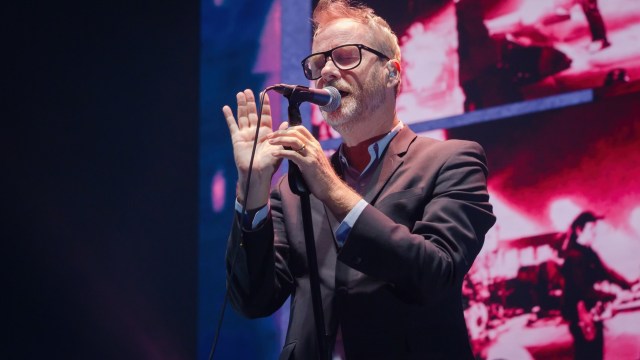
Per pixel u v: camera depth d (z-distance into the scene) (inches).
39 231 174.6
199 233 158.1
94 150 174.9
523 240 125.8
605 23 126.4
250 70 161.0
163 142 169.8
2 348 170.7
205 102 164.7
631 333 115.0
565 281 121.2
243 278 74.8
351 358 70.8
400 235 67.8
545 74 129.9
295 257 78.7
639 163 119.6
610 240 119.2
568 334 119.2
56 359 167.8
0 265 174.2
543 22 131.7
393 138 81.7
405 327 71.1
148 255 166.2
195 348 157.5
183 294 161.2
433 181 76.2
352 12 85.4
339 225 71.9
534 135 128.8
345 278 73.6
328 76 80.1
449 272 69.6
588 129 124.5
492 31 135.9
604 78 124.9
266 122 74.4
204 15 169.3
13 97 181.3
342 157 85.0
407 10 144.6
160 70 173.2
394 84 83.7
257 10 163.5
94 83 177.6
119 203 170.7
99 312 167.0
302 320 74.7
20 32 182.9
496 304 125.5
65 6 182.2
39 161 177.5
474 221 74.0
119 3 179.2
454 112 136.3
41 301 171.2
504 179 129.5
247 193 69.2
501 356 123.1
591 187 122.3
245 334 148.0
